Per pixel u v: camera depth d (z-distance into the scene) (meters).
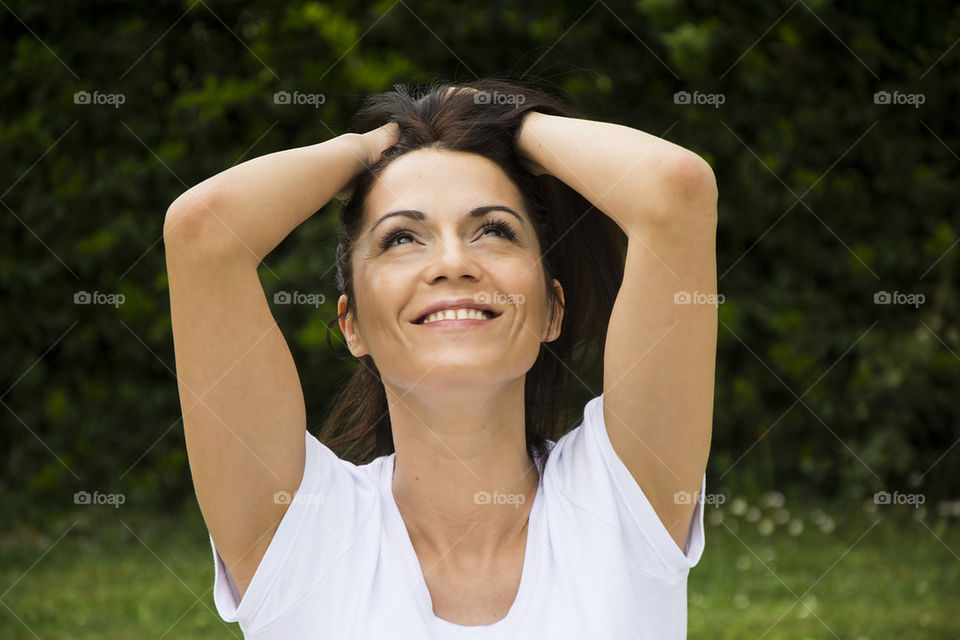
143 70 21.44
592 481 6.17
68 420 21.47
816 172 21.47
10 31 21.66
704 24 20.19
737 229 21.53
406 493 6.36
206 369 5.86
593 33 20.92
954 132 21.94
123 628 15.08
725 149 21.12
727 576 17.23
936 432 21.64
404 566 6.06
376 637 5.82
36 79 21.34
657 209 5.82
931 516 20.72
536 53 20.91
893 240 21.81
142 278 21.56
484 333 5.99
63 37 21.44
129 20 21.44
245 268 5.86
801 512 20.73
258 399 5.92
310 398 20.69
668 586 6.16
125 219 21.33
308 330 19.84
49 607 15.92
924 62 21.56
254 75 21.09
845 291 21.83
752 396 21.34
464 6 20.97
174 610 15.84
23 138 21.38
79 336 21.58
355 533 6.12
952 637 14.26
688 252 5.86
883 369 21.20
